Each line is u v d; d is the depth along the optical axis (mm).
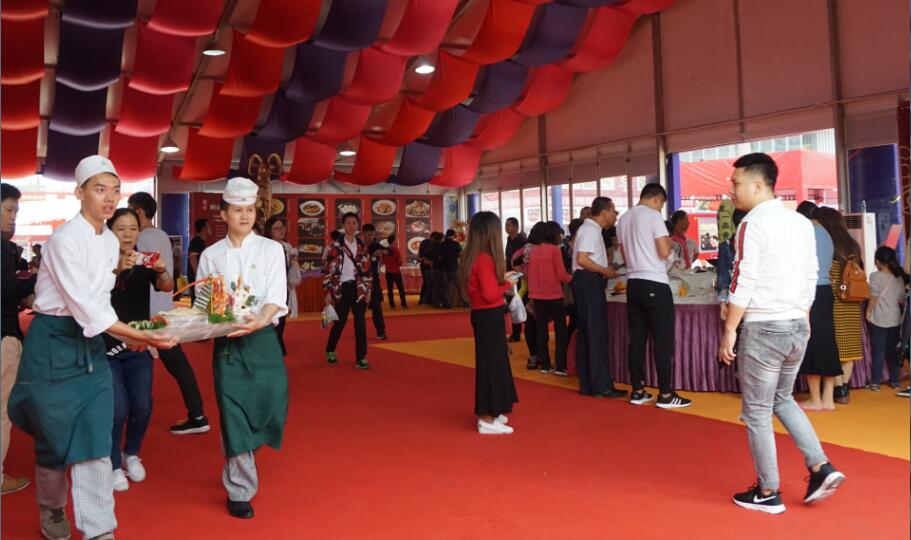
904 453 3914
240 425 3078
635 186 14352
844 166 10508
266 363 3143
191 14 8023
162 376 7160
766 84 11625
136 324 2746
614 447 4152
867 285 5125
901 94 9820
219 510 3203
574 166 15891
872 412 4949
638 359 5320
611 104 14758
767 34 11578
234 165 16938
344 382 6566
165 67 9320
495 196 18703
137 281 3625
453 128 13922
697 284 5777
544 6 10531
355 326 7410
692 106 12945
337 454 4109
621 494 3322
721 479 3527
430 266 15227
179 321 2787
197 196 16203
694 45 12859
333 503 3268
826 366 4859
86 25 8086
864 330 5832
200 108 14148
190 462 4020
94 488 2682
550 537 2816
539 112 14109
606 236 7344
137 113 11031
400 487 3488
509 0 9469
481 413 4523
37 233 25109
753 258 3043
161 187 16812
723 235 5336
